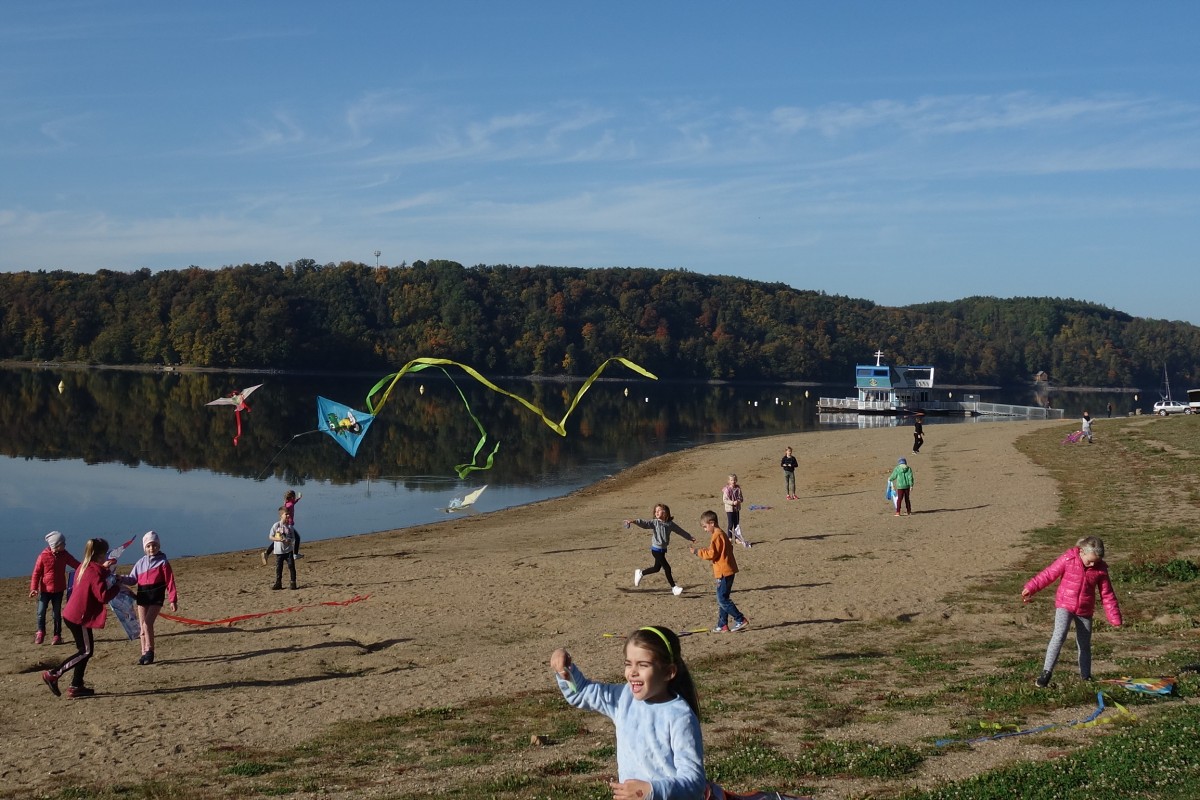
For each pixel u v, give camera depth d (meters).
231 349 139.38
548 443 61.03
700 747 4.25
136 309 149.38
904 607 15.49
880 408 97.31
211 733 9.84
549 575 19.73
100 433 57.75
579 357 163.38
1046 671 9.64
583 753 8.40
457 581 19.33
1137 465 34.66
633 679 4.32
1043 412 101.75
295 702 11.00
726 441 63.41
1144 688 9.21
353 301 159.50
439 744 9.00
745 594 17.11
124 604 14.24
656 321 175.25
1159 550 18.58
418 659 13.27
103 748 9.34
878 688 10.38
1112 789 6.49
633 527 27.39
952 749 7.90
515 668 12.26
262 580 20.41
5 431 57.12
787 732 8.73
